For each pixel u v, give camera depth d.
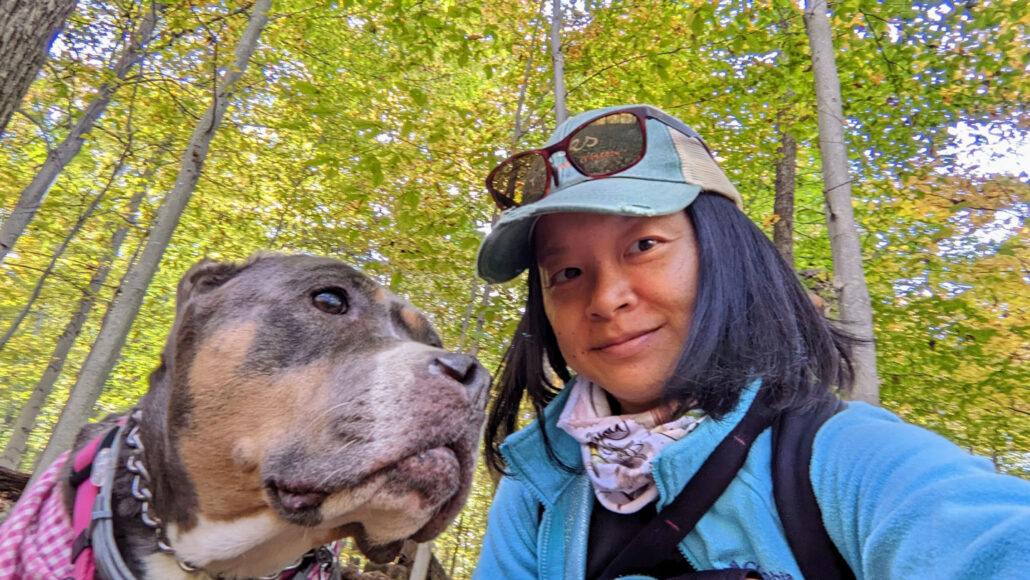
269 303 0.43
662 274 0.39
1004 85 1.56
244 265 0.47
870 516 0.28
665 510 0.37
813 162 2.21
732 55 1.67
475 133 1.55
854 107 1.69
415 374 0.39
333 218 1.86
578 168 0.43
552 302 0.44
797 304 0.41
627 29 1.54
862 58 1.61
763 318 0.37
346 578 1.11
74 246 2.76
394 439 0.37
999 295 1.61
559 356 0.53
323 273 0.45
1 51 0.86
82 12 1.92
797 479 0.33
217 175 2.36
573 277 0.43
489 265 0.50
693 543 0.36
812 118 1.64
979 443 1.78
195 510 0.41
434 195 1.41
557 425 0.45
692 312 0.39
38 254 2.65
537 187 0.45
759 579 0.33
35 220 2.42
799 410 0.36
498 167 0.49
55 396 4.54
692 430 0.37
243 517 0.41
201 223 2.46
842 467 0.31
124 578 0.38
